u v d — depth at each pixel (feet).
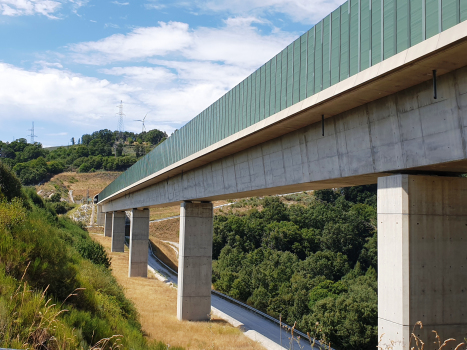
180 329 80.28
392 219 36.68
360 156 41.65
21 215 53.11
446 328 35.19
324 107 42.37
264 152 63.10
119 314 60.70
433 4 29.78
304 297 144.25
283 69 50.70
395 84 34.73
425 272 35.29
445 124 32.09
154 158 119.65
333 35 40.93
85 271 70.64
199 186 91.40
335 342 120.37
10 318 29.17
